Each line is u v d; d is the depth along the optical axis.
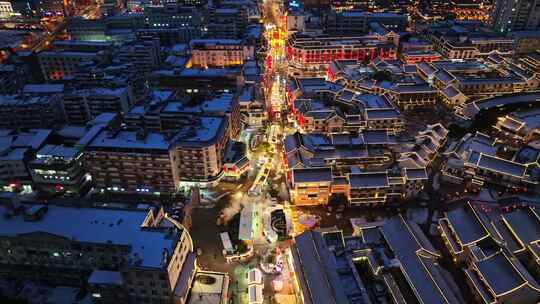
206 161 158.62
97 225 116.81
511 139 195.75
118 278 106.88
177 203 149.50
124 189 160.75
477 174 164.12
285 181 168.50
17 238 111.81
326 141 179.50
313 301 108.31
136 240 111.06
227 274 120.81
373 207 153.50
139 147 150.50
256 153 188.12
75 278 118.56
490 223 135.62
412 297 113.62
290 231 142.25
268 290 122.50
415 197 157.00
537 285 111.88
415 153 169.12
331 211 151.88
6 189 166.88
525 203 150.88
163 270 100.94
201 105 184.88
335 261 121.12
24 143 172.62
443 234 137.12
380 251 125.06
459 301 117.00
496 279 114.94
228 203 156.38
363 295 110.81
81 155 165.12
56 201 131.50
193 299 111.81
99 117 193.75
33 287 118.69
